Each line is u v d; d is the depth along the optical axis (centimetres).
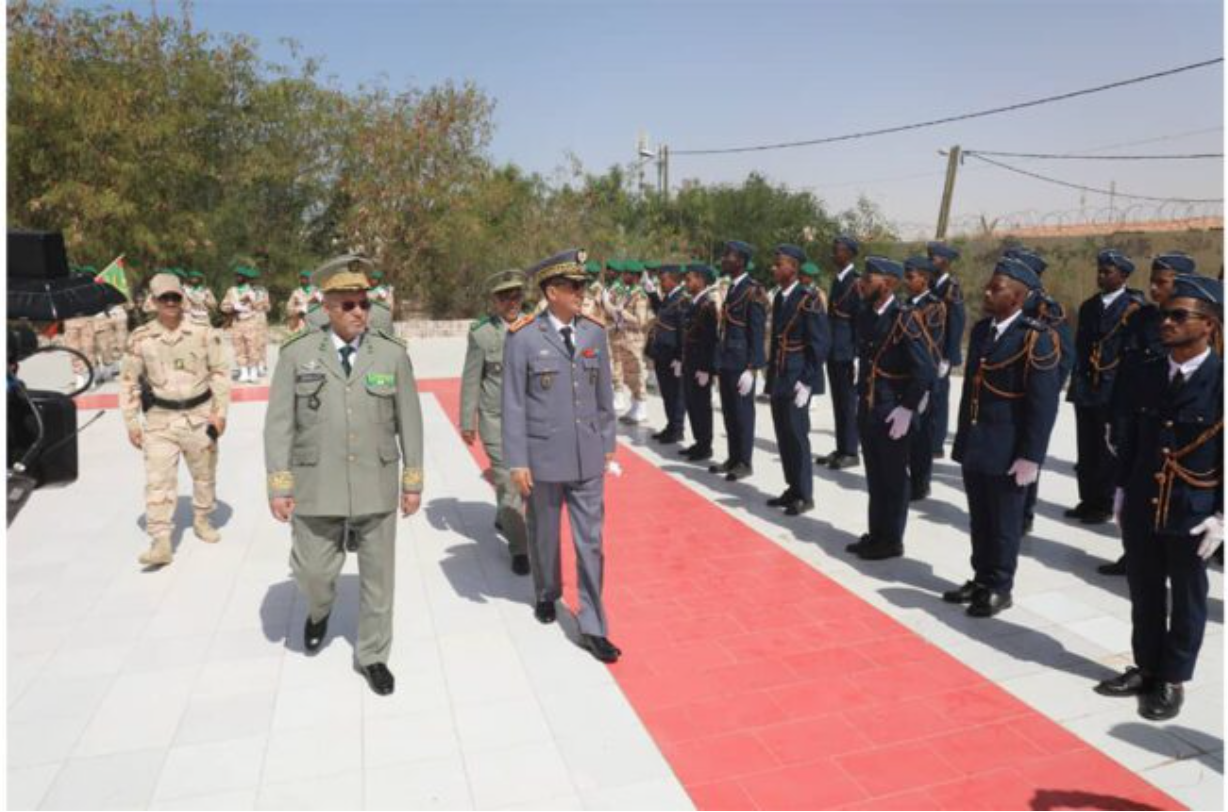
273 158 2192
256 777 320
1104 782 315
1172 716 356
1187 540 344
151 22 1992
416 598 485
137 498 681
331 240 2403
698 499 680
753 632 441
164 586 501
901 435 506
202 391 539
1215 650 414
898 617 457
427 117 2220
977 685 385
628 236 2680
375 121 2231
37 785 316
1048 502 663
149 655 416
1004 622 450
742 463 744
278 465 371
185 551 559
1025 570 521
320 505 372
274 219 2322
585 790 312
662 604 479
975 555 465
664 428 952
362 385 371
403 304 2319
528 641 430
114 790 313
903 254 1872
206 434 544
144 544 573
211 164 2105
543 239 2405
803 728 352
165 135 1881
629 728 352
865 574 519
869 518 545
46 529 604
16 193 1767
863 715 361
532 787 314
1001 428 437
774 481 735
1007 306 434
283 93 2231
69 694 380
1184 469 342
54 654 418
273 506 371
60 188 1711
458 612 466
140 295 1664
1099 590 489
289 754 334
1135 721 355
